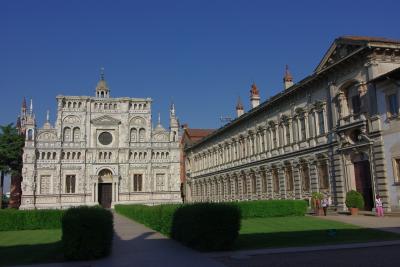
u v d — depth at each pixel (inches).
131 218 2096.5
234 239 850.1
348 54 1551.4
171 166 3789.4
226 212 852.6
